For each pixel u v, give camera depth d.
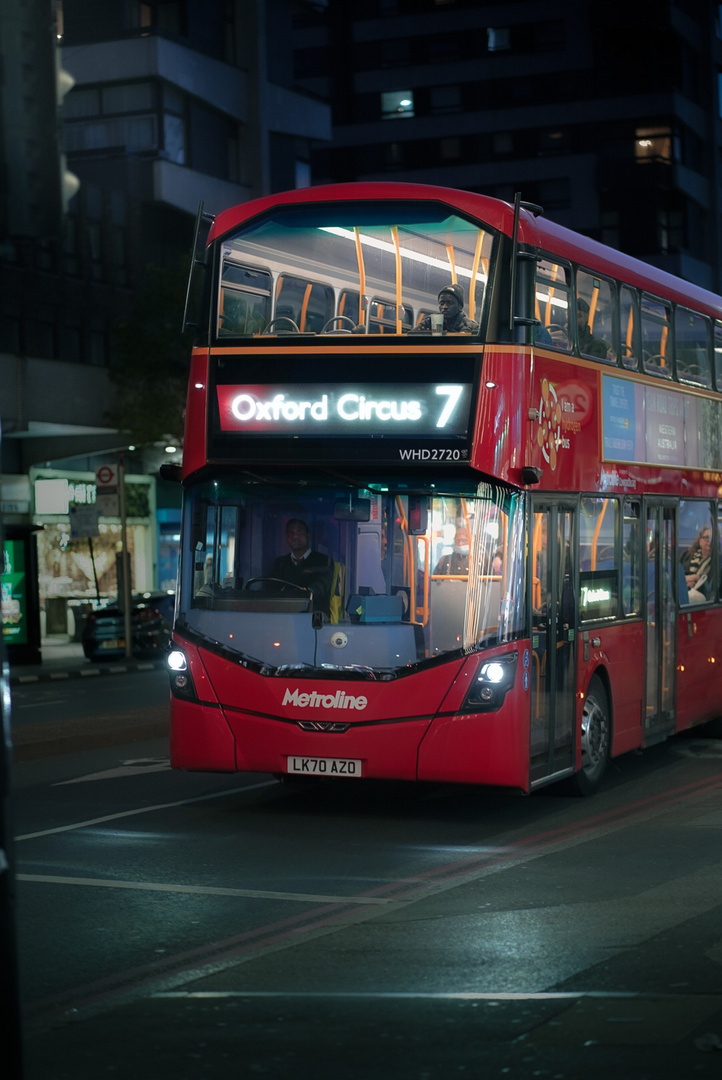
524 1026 6.08
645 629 14.59
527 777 11.52
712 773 14.91
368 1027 6.12
